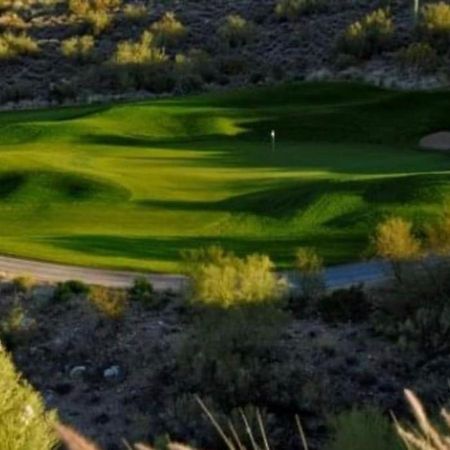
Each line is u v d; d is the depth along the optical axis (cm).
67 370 3506
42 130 9481
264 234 5150
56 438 1304
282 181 6481
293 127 9919
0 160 7119
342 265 4456
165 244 4984
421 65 11350
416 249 3853
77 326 3778
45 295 4091
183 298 3831
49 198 6244
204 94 11469
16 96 12444
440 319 3481
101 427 3103
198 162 7756
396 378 3253
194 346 3338
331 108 10375
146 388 3300
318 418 3014
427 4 13138
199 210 5756
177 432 2962
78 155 8050
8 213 5938
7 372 1322
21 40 13512
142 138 9481
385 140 9575
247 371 3127
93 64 13212
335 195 5594
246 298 3400
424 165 7362
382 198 5453
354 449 2100
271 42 13262
